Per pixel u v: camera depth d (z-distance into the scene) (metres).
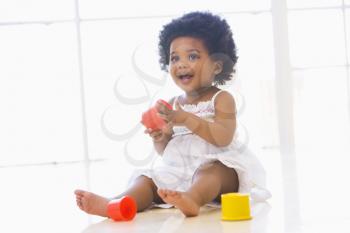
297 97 5.32
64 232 1.67
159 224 1.61
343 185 2.23
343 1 5.35
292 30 5.37
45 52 5.36
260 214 1.67
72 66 5.34
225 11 5.26
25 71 5.50
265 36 5.27
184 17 2.04
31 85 5.48
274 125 5.09
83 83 5.14
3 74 5.45
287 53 5.15
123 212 1.72
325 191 2.10
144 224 1.64
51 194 2.82
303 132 5.29
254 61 5.17
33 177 3.91
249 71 5.04
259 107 5.03
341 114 5.33
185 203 1.65
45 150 5.33
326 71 5.36
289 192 2.13
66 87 5.34
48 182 3.47
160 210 1.89
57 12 5.32
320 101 5.34
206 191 1.73
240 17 5.27
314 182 2.39
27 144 5.35
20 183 3.54
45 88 5.48
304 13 5.38
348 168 2.84
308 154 4.00
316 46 5.36
